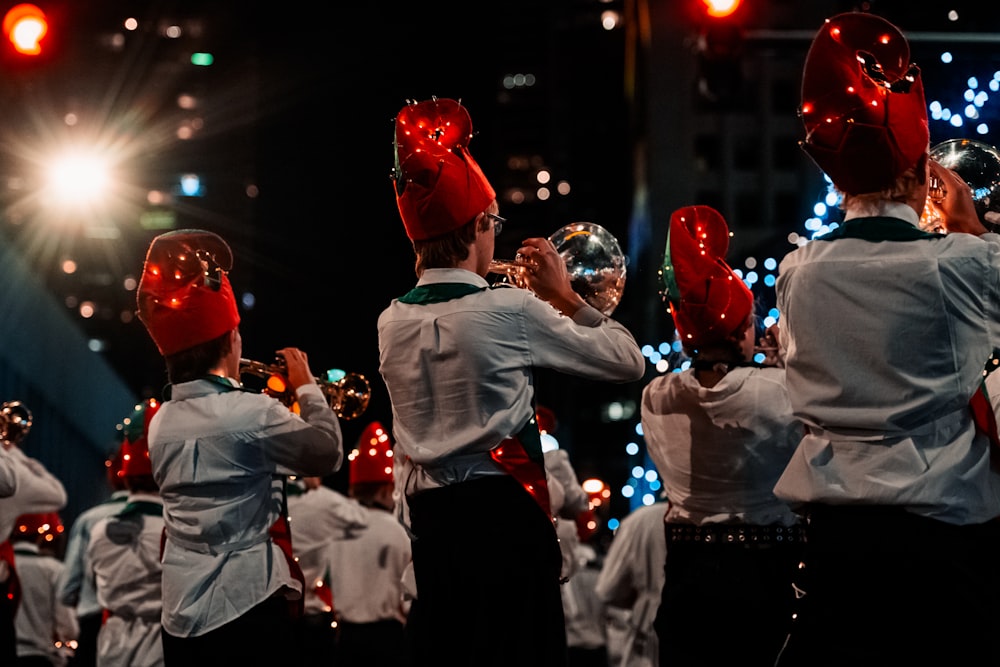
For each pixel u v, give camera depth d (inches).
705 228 186.1
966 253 135.0
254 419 181.5
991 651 132.3
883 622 133.3
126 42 1731.1
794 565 179.3
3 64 304.8
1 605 265.9
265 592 179.3
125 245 1501.0
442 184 155.2
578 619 444.5
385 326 158.9
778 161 1911.9
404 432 156.4
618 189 2199.8
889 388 135.3
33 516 360.8
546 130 2207.2
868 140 137.7
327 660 339.3
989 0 383.6
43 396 830.5
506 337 151.9
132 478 256.5
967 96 303.0
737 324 183.2
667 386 188.4
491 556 148.6
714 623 179.5
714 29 350.3
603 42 2225.6
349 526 353.7
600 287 171.8
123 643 250.7
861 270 137.7
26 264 842.2
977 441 135.9
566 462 280.2
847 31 140.6
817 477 138.1
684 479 185.5
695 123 1892.2
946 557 132.0
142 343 1425.9
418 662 151.8
